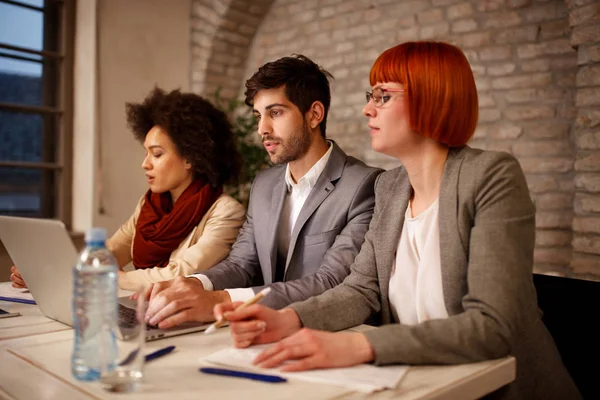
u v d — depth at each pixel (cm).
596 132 244
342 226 163
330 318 115
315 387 81
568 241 266
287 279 167
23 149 338
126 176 359
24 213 340
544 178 274
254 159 349
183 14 394
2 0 326
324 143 179
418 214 129
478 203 111
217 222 200
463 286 113
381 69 123
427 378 87
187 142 203
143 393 78
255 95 174
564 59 269
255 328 102
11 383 83
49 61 348
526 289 103
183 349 101
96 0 340
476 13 299
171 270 185
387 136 122
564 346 143
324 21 370
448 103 116
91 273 84
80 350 84
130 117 228
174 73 389
